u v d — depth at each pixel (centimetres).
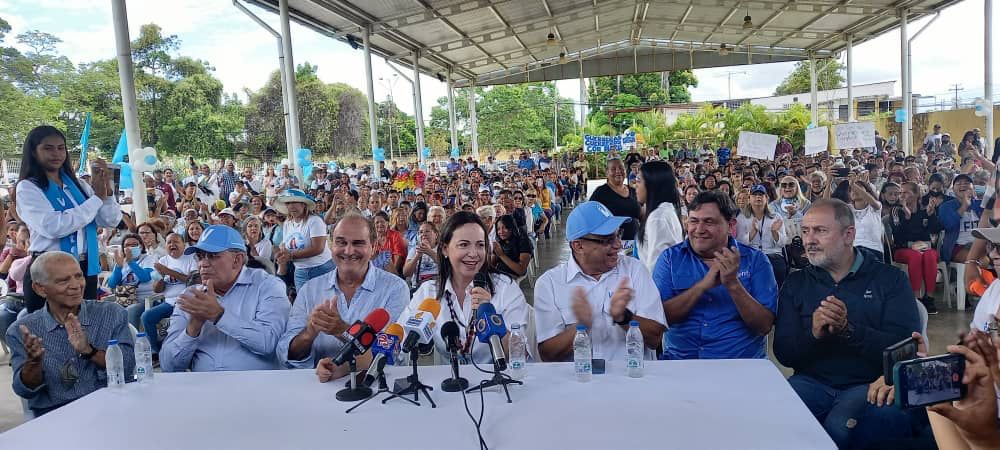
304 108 4338
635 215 490
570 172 2117
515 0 1560
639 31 2388
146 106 3462
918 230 582
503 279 282
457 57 2183
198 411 203
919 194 588
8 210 571
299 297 295
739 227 557
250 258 439
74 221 351
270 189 1127
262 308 296
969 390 151
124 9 732
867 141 1233
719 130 3009
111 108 3212
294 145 1210
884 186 608
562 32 2166
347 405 202
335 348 282
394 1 1370
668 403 192
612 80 4691
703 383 210
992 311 241
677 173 1526
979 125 1917
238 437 180
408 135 5250
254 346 279
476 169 1589
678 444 162
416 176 1616
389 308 292
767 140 1111
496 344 212
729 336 294
